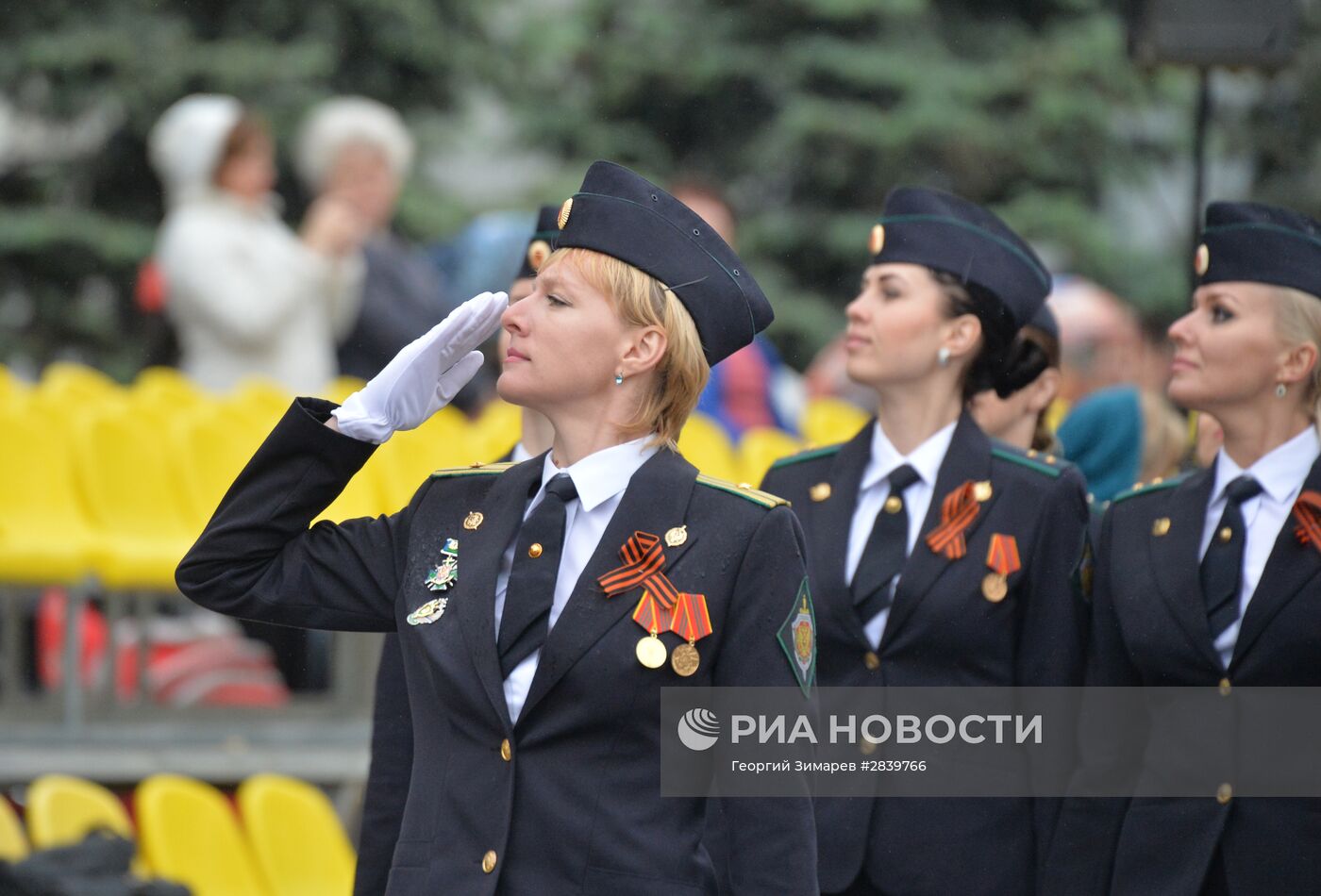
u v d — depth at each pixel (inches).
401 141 1040.2
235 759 847.7
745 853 378.0
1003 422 589.0
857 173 1844.2
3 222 1691.7
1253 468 491.8
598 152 1882.4
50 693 831.1
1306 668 469.7
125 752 830.5
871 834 499.8
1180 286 1831.9
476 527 387.9
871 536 519.8
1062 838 494.6
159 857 704.4
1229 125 1860.2
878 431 536.7
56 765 814.5
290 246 996.6
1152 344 944.9
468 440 927.0
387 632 424.8
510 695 372.5
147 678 851.4
